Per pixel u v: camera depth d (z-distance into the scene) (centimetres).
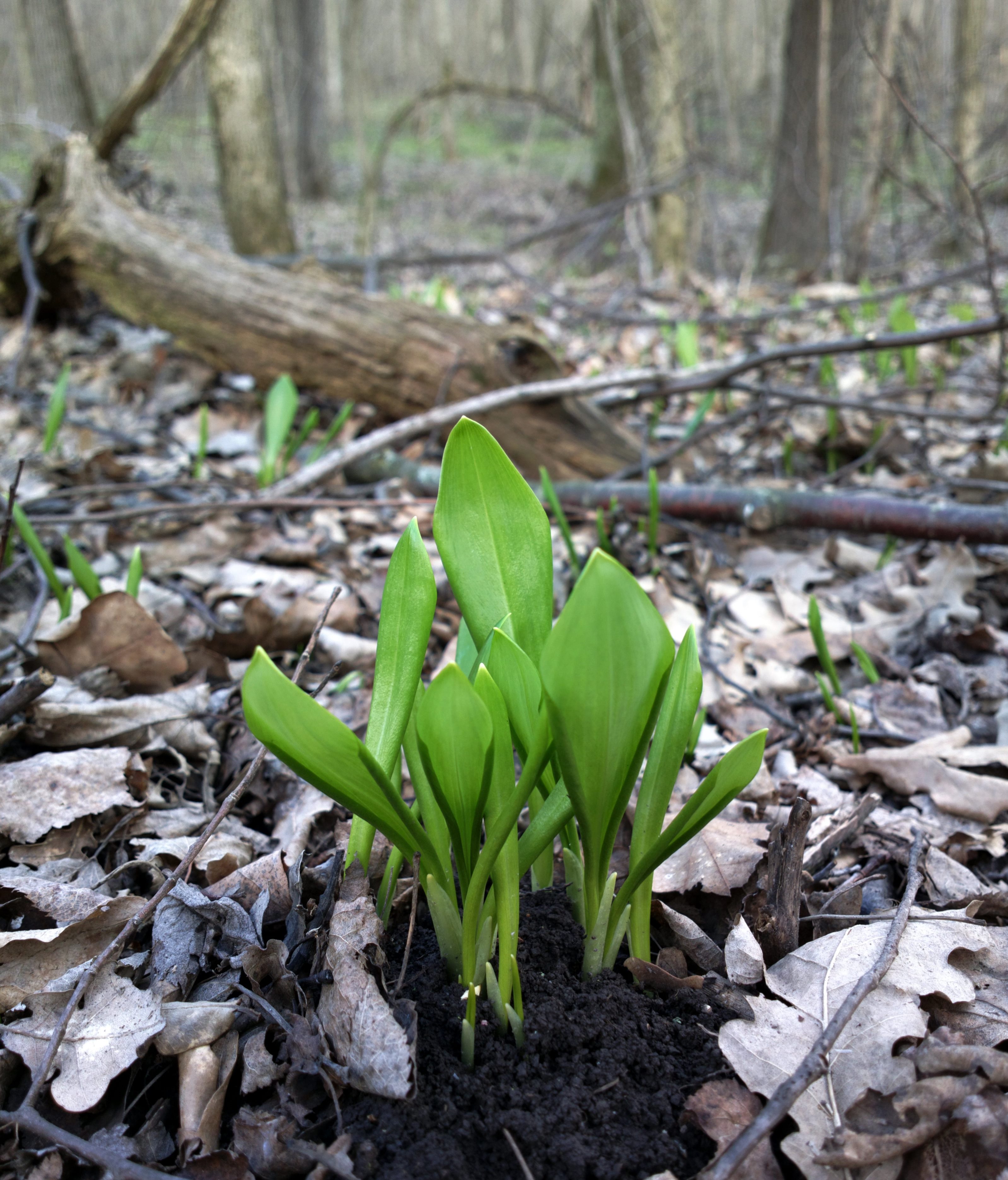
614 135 920
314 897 123
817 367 467
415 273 794
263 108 613
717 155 923
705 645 223
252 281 349
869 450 343
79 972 106
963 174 278
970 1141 86
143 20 1730
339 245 1012
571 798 88
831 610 241
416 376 335
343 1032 97
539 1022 99
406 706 93
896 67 479
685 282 747
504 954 95
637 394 350
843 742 179
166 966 109
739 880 124
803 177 750
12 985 106
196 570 244
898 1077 94
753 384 333
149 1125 95
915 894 122
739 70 1395
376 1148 88
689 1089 97
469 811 88
